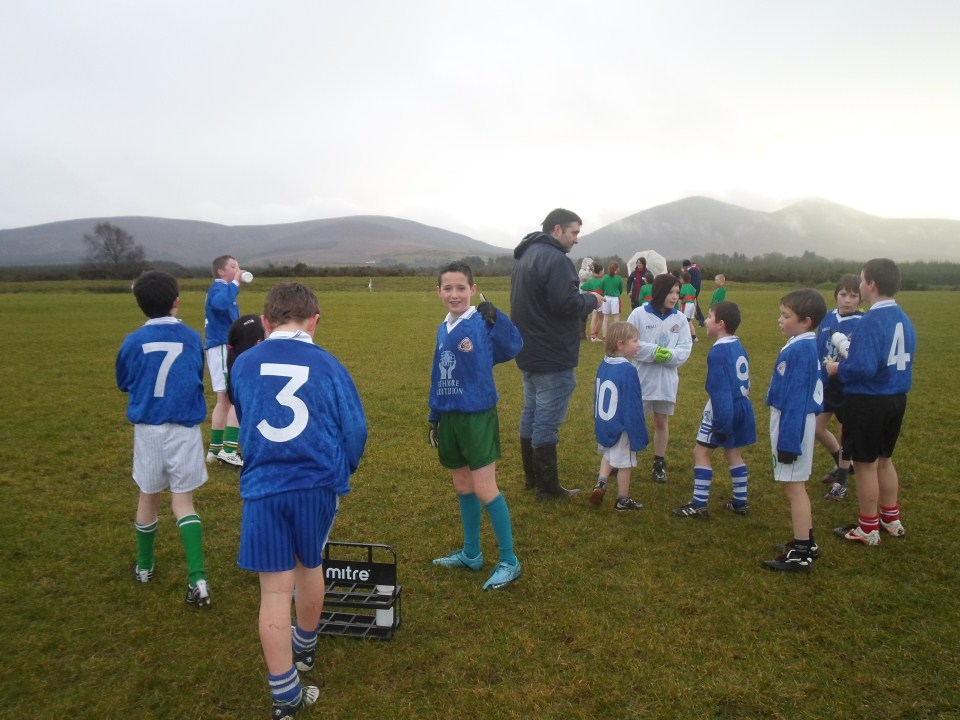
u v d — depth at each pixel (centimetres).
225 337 663
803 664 318
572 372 548
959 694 293
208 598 378
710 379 491
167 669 319
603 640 340
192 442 389
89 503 546
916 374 1106
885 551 448
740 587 397
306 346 294
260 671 318
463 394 388
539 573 419
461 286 393
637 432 507
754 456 683
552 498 553
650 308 585
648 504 545
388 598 343
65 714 286
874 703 289
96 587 402
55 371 1204
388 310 2583
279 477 271
